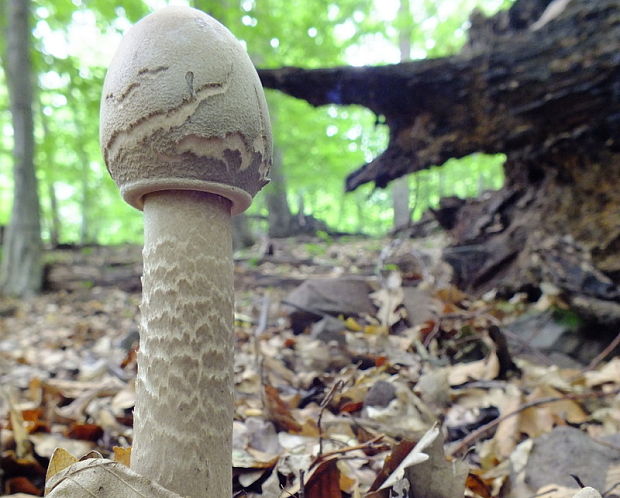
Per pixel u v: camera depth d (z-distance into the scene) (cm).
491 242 48
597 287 37
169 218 13
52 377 42
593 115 39
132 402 30
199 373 13
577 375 31
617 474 18
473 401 27
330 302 43
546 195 44
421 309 41
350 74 42
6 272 102
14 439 24
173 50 12
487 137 42
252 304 58
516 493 19
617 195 39
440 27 151
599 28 37
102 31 112
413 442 17
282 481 19
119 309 80
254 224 208
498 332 31
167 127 12
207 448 13
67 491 12
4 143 168
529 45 39
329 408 27
